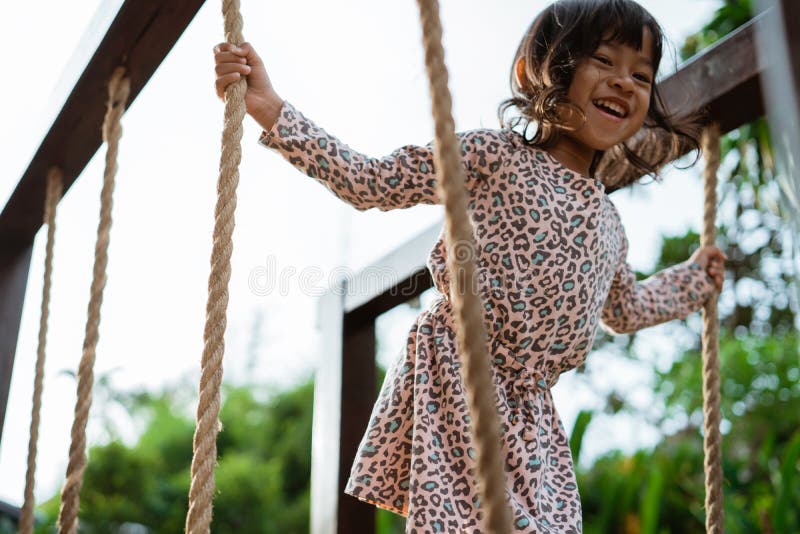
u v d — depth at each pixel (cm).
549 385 148
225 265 120
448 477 131
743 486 533
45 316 220
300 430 1555
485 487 69
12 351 271
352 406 278
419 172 139
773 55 84
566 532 133
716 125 192
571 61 152
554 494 137
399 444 138
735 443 783
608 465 755
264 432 1584
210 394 115
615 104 151
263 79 134
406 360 144
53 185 235
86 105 210
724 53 182
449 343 141
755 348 789
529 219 145
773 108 84
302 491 1498
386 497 137
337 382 280
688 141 191
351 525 262
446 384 137
